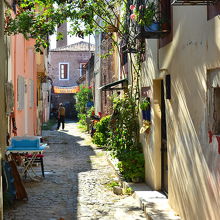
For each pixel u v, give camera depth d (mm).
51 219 6602
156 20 6465
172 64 6289
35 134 18531
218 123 4527
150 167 8266
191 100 5324
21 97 13359
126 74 11844
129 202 7633
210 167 4629
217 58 4348
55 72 47875
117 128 9797
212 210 4590
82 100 32344
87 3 9547
